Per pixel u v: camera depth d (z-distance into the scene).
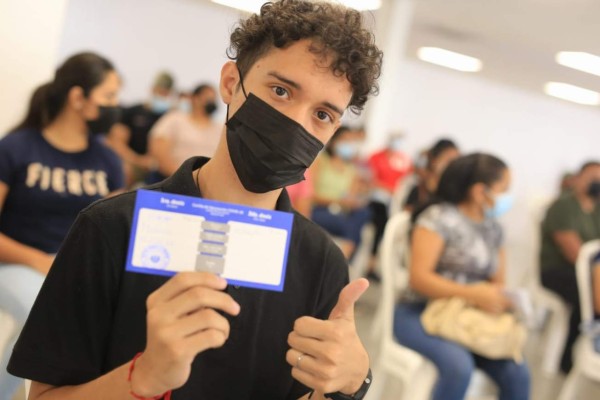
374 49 0.95
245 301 0.99
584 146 12.24
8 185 2.01
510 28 6.91
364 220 5.82
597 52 7.27
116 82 2.15
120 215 0.94
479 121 11.65
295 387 1.07
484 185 2.71
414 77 11.23
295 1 0.96
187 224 0.83
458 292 2.64
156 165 4.85
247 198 0.99
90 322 0.92
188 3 8.63
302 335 0.90
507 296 2.62
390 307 2.76
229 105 0.99
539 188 12.13
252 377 1.01
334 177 5.59
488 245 2.79
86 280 0.91
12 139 2.04
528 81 10.38
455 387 2.54
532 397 3.87
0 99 2.37
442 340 2.62
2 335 1.81
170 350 0.75
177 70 8.77
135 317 0.93
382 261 2.76
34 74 2.42
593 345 3.25
